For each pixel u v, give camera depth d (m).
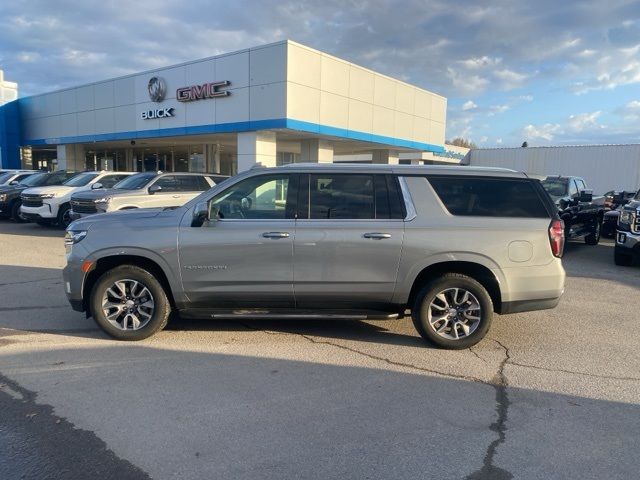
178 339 5.51
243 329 5.90
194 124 22.22
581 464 3.21
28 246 12.06
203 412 3.82
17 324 5.96
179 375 4.52
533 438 3.52
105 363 4.77
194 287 5.28
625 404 4.08
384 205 5.26
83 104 28.06
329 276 5.20
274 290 5.25
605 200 17.03
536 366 4.89
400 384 4.40
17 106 33.28
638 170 31.28
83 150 31.70
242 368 4.70
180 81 22.48
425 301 5.24
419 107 27.67
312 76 20.11
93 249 5.27
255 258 5.19
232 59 20.36
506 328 6.15
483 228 5.18
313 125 20.47
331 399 4.08
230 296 5.30
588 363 4.99
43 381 4.35
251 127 20.06
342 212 5.26
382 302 5.31
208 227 5.24
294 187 5.33
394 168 5.40
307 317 5.36
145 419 3.70
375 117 24.30
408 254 5.16
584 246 14.73
